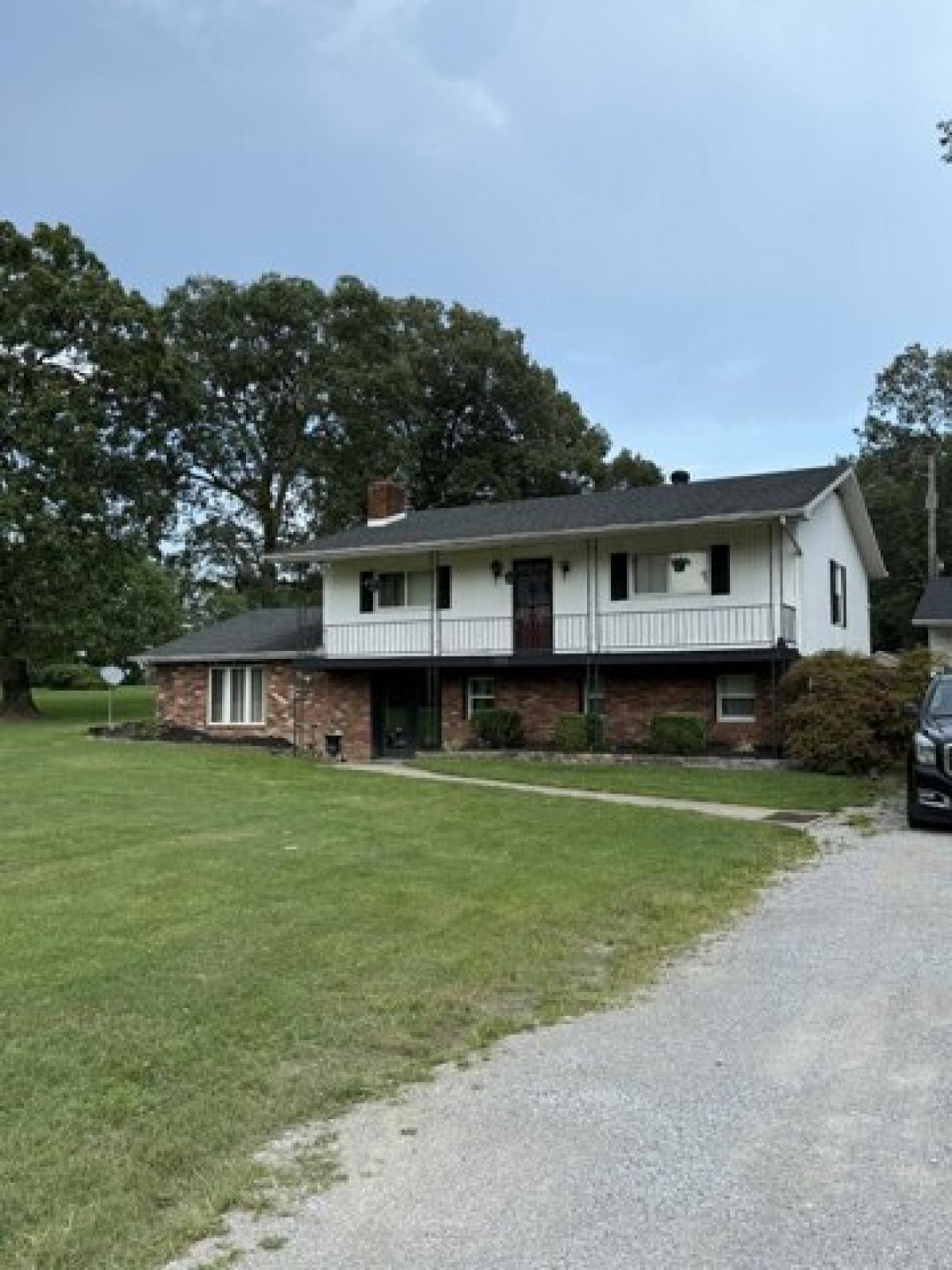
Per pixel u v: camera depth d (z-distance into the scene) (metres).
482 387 53.56
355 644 25.52
